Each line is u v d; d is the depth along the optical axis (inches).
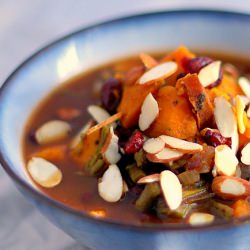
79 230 11.0
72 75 15.6
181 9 16.1
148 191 11.9
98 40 15.9
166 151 12.4
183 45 16.3
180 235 10.2
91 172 13.1
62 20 19.9
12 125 13.5
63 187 12.9
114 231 10.4
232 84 14.2
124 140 13.3
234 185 12.0
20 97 14.1
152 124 12.9
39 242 13.5
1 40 19.2
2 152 12.1
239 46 16.0
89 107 14.4
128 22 16.0
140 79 13.4
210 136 12.5
